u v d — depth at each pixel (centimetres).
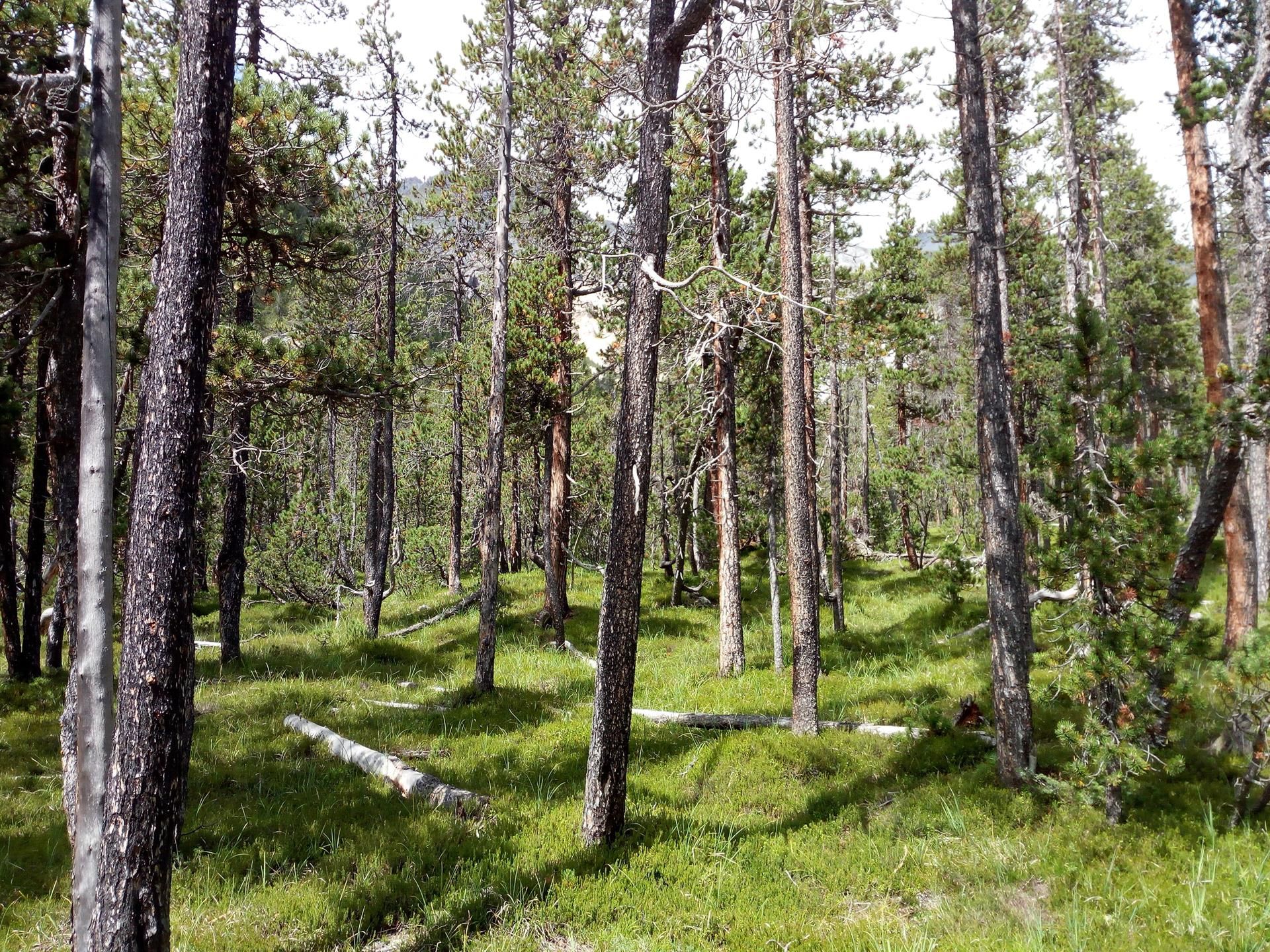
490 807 746
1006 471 758
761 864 623
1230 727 721
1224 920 465
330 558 2144
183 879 592
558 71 1449
